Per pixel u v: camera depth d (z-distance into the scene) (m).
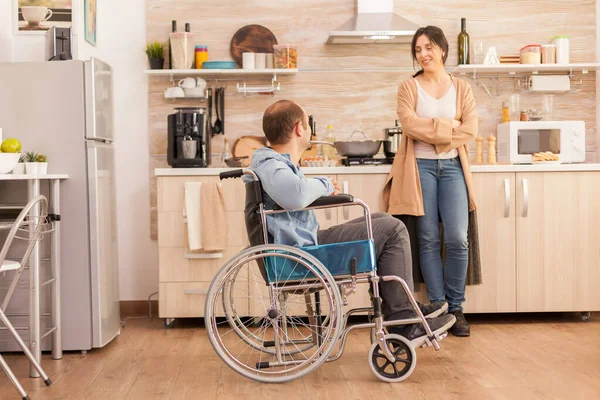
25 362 3.42
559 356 3.34
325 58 4.70
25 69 3.54
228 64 4.53
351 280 2.88
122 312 4.68
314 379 2.99
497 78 4.75
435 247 3.98
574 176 4.18
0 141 3.29
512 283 4.19
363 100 4.71
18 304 3.56
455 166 3.95
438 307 3.10
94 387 2.94
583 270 4.20
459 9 4.70
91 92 3.54
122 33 4.64
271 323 3.11
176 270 4.16
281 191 2.77
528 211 4.17
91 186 3.56
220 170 4.12
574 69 4.66
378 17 4.50
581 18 4.74
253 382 2.97
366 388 2.84
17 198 3.56
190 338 3.92
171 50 4.54
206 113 4.54
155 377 3.09
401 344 2.92
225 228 4.11
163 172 4.13
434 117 3.95
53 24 4.16
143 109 4.66
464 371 3.08
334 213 4.16
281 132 2.97
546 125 4.42
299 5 4.69
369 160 4.22
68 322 3.56
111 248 3.81
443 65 4.44
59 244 3.51
